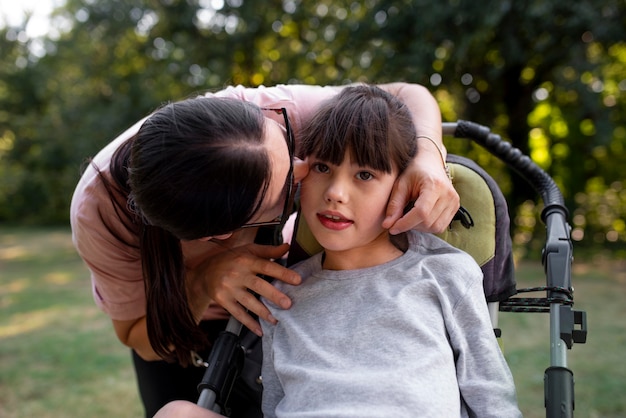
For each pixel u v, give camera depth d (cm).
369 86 116
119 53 952
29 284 609
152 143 90
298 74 773
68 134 1082
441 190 102
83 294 545
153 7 847
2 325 433
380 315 102
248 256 116
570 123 802
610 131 671
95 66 993
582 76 648
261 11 783
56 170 1321
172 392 144
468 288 106
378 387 93
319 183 105
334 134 103
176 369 144
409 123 111
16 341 390
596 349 340
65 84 1148
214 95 123
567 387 95
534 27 616
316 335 106
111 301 126
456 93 767
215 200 88
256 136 91
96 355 358
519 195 780
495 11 571
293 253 126
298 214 125
